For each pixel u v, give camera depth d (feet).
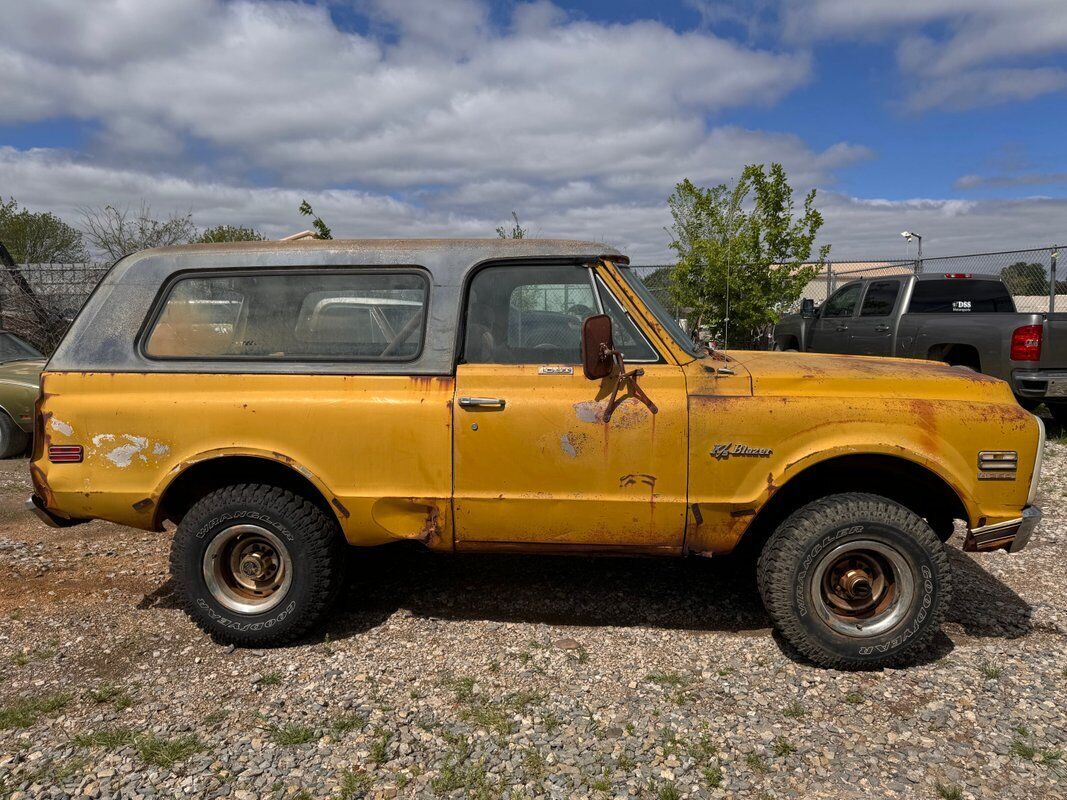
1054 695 10.69
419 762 9.25
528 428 11.42
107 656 12.06
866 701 10.57
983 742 9.59
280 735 9.70
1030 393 27.66
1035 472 11.40
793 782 8.84
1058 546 16.80
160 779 8.89
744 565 15.69
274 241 12.57
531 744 9.61
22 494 21.80
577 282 12.00
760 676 11.30
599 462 11.39
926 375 11.82
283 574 12.16
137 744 9.53
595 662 11.77
